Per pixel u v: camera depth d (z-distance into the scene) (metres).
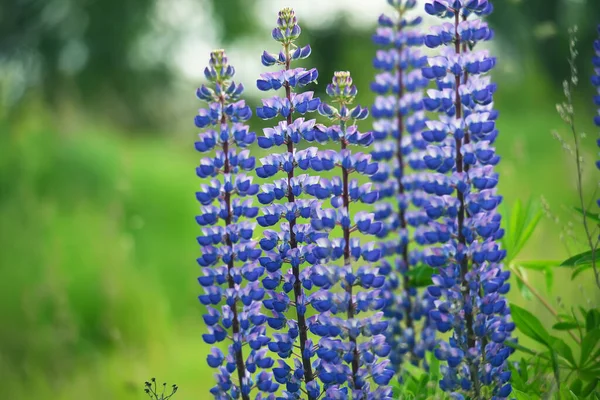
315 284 1.96
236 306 2.02
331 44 10.24
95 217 3.62
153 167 4.60
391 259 2.30
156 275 3.45
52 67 11.97
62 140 4.39
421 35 2.22
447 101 2.01
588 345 2.04
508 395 1.98
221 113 2.02
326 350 1.97
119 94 11.65
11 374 2.72
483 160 1.99
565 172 3.18
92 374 2.66
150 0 12.25
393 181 2.22
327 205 2.37
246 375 2.01
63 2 12.22
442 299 2.11
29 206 3.52
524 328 2.09
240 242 2.02
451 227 1.99
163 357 2.79
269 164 1.99
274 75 1.98
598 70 2.07
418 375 2.19
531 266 2.21
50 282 2.91
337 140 1.98
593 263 2.01
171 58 12.28
